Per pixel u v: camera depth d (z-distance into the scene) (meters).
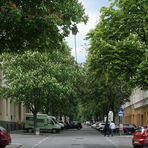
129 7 34.53
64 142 40.31
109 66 34.91
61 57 59.47
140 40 34.88
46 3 21.25
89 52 35.88
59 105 65.44
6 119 63.72
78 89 66.94
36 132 59.69
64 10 22.53
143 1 34.22
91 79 64.38
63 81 59.44
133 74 35.16
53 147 33.22
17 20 19.80
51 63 57.66
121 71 35.50
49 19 20.77
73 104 65.12
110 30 35.09
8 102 65.56
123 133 62.53
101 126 75.00
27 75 56.34
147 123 66.62
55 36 22.59
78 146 34.47
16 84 56.62
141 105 73.38
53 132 68.38
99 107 73.19
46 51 24.38
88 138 49.25
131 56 34.44
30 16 20.47
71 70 60.56
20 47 23.16
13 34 21.75
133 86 36.00
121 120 69.44
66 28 23.84
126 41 33.94
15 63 57.34
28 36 21.86
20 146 34.03
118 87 67.50
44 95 57.56
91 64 35.75
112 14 34.91
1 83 60.41
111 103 69.69
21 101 58.91
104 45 34.00
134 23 34.53
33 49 23.62
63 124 87.12
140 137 32.22
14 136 52.81
